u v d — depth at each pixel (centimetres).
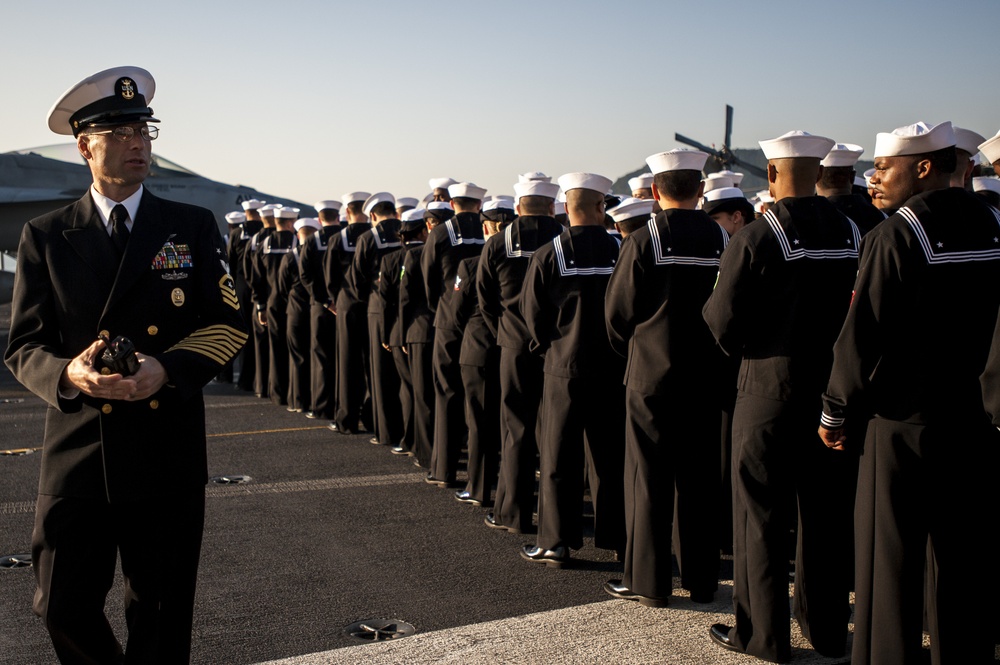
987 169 623
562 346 436
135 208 256
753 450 323
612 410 440
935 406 268
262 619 370
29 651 336
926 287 267
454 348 580
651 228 377
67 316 246
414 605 387
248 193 1683
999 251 271
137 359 226
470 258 547
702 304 372
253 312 1002
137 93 252
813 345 316
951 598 272
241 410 909
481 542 478
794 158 333
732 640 338
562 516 438
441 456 594
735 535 337
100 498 246
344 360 776
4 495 561
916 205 273
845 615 335
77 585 247
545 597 397
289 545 470
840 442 287
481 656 333
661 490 377
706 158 387
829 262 318
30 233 250
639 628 362
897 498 273
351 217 788
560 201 641
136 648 254
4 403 938
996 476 271
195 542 260
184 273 255
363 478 620
